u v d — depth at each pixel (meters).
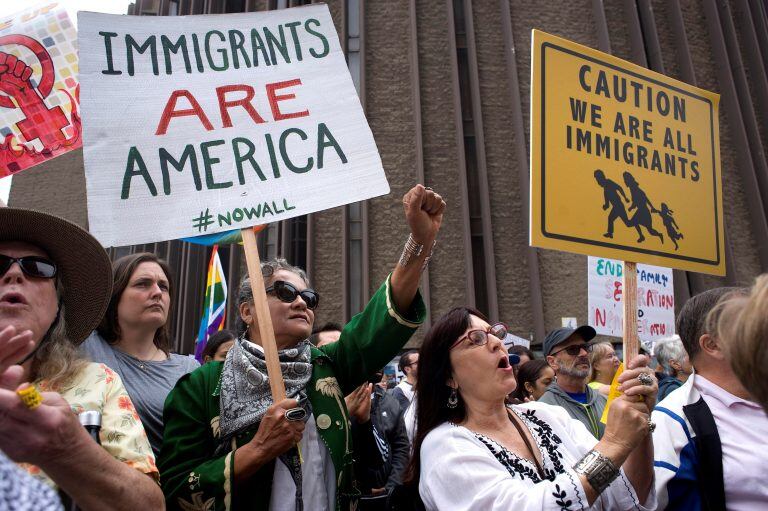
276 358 2.01
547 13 16.42
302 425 1.91
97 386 1.71
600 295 6.08
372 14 16.34
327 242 15.09
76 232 1.76
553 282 14.69
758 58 17.28
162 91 2.39
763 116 16.95
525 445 2.06
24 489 0.65
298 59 2.56
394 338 2.26
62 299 1.81
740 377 1.29
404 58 16.05
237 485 1.94
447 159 15.45
